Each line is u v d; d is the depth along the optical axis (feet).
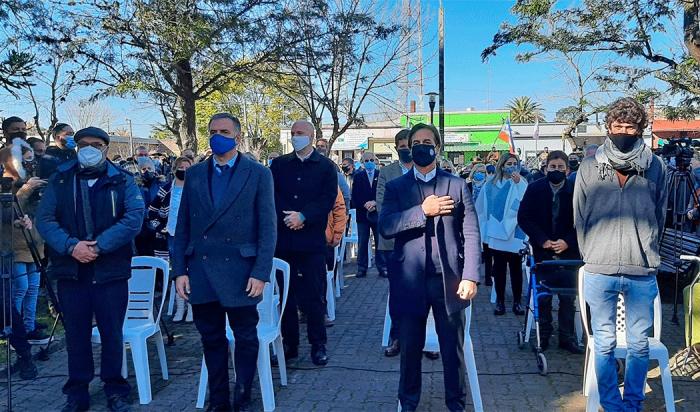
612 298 12.64
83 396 14.28
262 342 14.55
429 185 12.98
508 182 23.27
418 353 13.21
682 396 14.87
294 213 16.89
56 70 48.37
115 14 44.16
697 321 15.74
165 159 46.62
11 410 14.58
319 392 15.60
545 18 52.06
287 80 58.75
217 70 49.44
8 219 14.67
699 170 26.86
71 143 20.77
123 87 46.11
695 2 32.63
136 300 16.84
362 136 137.49
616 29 50.39
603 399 12.81
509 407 14.42
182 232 14.15
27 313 19.60
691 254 21.50
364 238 32.22
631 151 12.08
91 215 13.80
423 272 12.85
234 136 13.78
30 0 35.65
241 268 13.53
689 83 47.42
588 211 12.69
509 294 27.84
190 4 45.42
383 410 14.38
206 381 14.71
